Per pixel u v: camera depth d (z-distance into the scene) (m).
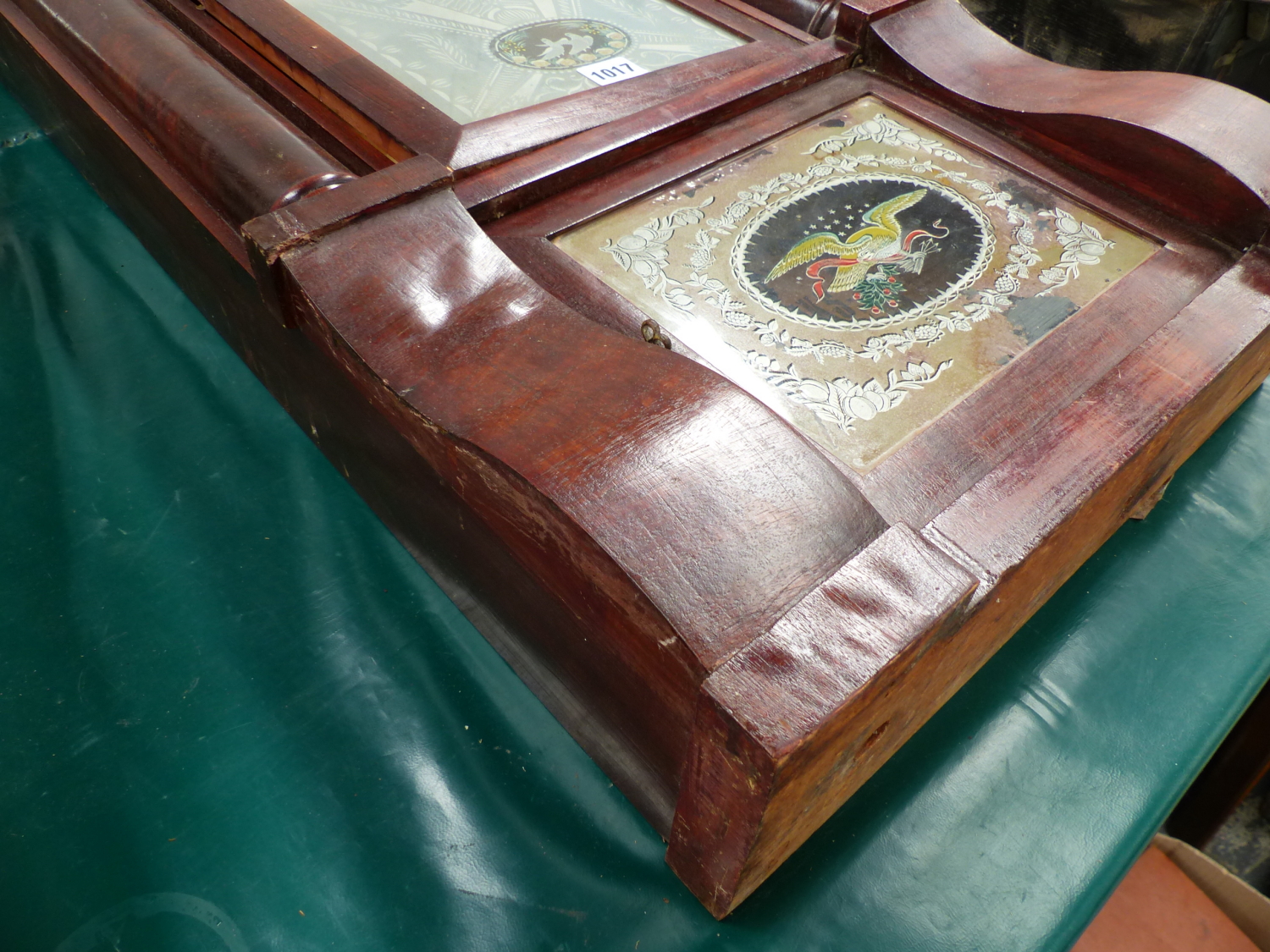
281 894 0.77
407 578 1.01
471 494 0.71
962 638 0.68
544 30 1.30
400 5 1.32
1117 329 0.87
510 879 0.79
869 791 0.83
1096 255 0.95
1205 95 1.00
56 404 1.16
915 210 1.01
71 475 1.09
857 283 0.91
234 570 1.01
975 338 0.85
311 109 1.09
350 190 0.83
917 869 0.79
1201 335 0.81
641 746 0.75
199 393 1.19
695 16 1.36
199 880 0.78
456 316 0.76
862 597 0.57
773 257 0.94
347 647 0.95
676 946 0.74
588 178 1.01
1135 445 0.71
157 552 1.02
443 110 1.11
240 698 0.90
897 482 0.73
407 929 0.76
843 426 0.77
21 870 0.78
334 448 1.07
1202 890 1.33
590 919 0.76
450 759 0.87
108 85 1.04
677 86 1.15
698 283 0.91
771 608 0.56
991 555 0.64
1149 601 0.98
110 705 0.89
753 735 0.51
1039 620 0.96
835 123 1.14
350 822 0.82
